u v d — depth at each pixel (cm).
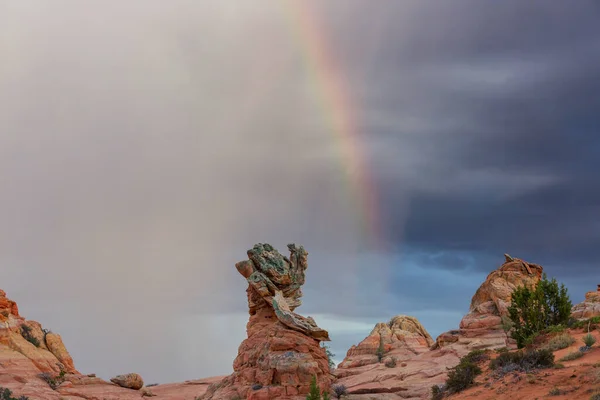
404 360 11025
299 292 9250
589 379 4778
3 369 10212
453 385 5856
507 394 5109
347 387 9281
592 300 8931
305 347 8212
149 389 11575
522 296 7400
